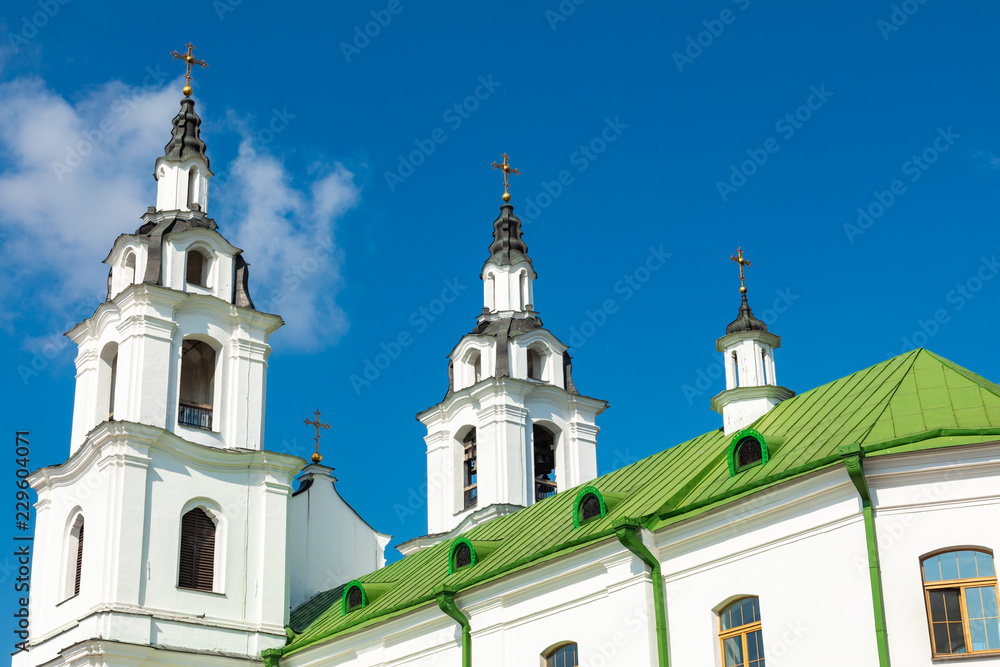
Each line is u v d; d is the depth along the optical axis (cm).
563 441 5966
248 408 5384
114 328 5325
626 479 4316
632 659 3500
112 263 5528
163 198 5619
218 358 5372
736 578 3338
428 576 4656
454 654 4091
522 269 6259
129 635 4772
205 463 5191
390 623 4356
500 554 4312
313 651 4741
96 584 4825
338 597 5475
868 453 3103
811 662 3106
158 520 4997
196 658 4903
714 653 3341
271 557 5244
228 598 5100
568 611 3747
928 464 3055
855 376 3834
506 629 3934
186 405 5262
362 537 6047
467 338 6069
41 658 5000
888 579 3016
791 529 3241
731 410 4162
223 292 5478
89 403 5338
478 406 5881
